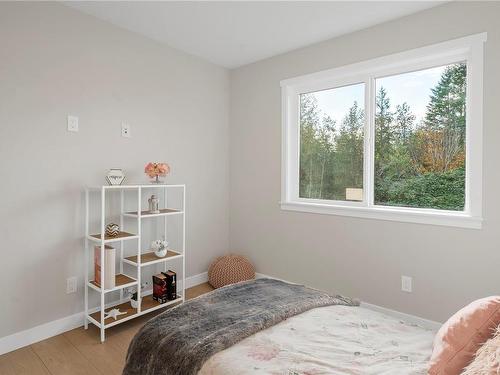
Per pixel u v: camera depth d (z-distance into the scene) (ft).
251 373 3.57
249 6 7.93
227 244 12.53
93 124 8.46
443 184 8.13
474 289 7.38
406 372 3.54
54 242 7.80
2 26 6.88
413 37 8.13
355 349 4.12
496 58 6.99
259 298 5.66
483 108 7.16
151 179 9.84
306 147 10.78
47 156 7.63
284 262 10.95
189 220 11.20
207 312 5.08
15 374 6.31
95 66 8.46
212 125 11.85
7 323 7.10
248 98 11.88
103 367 6.58
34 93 7.38
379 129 9.16
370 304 9.00
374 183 9.29
